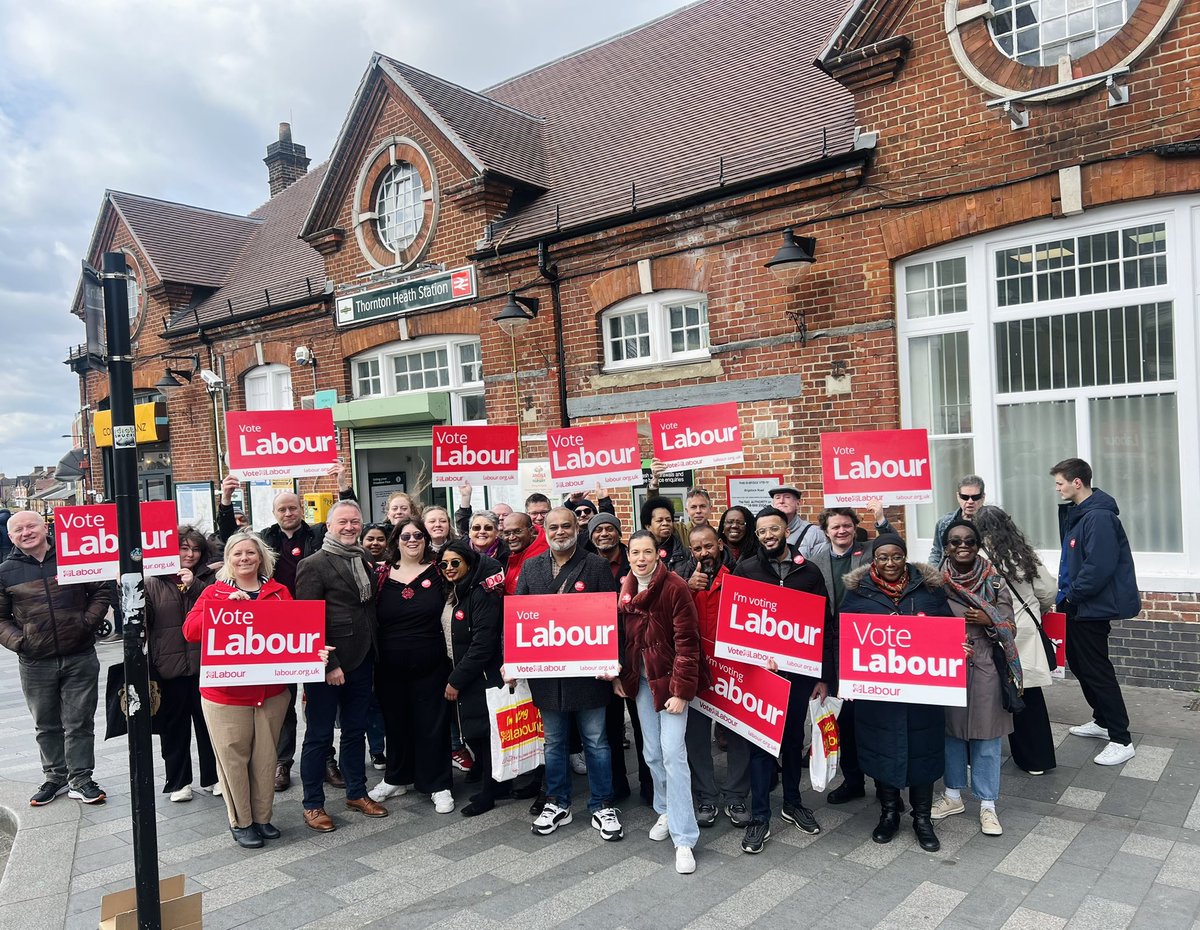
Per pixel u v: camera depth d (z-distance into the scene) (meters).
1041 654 4.89
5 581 5.60
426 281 11.53
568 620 4.69
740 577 4.54
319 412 7.39
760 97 9.97
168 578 5.58
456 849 4.67
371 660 5.30
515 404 10.75
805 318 8.22
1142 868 4.05
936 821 4.72
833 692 4.60
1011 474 7.43
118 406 3.39
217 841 4.94
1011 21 7.08
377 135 12.12
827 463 5.71
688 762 4.73
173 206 17.66
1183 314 6.51
